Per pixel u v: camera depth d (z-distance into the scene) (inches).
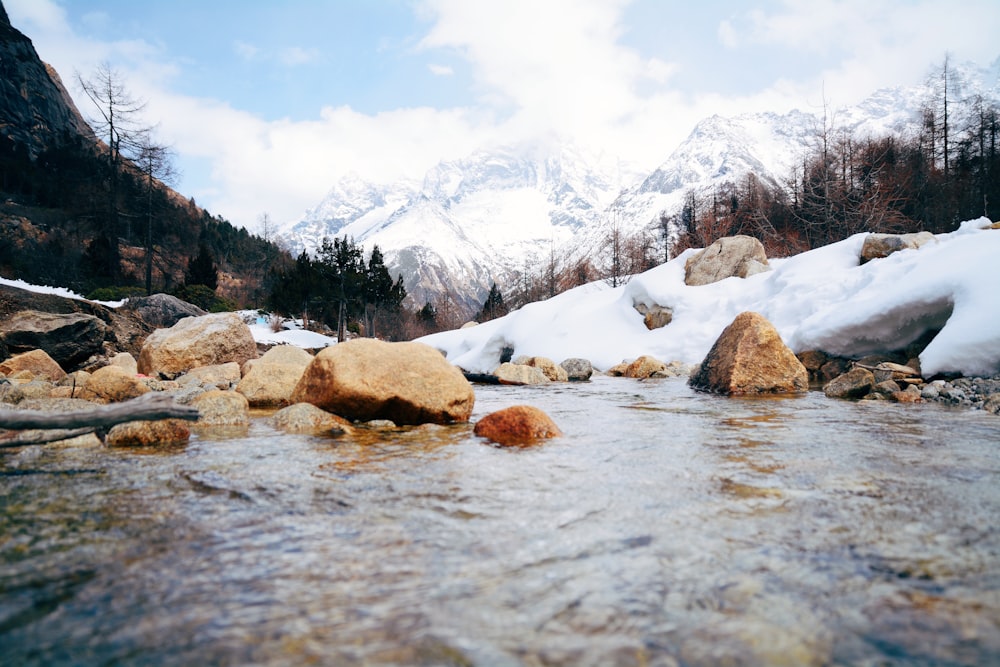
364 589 83.4
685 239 1759.4
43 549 99.4
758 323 413.4
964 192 1480.1
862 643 67.7
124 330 769.6
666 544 101.3
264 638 69.4
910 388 341.1
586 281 2105.1
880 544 100.0
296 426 238.2
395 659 64.5
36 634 70.7
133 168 1496.1
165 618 74.7
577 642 68.4
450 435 225.3
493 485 144.5
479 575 88.4
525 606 77.9
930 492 134.0
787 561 92.8
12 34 2650.1
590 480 149.1
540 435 213.8
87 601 79.6
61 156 2253.9
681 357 657.0
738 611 76.0
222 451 190.4
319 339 1374.3
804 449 188.9
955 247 446.6
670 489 139.2
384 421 251.9
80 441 198.2
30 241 1551.4
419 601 79.5
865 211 1195.9
